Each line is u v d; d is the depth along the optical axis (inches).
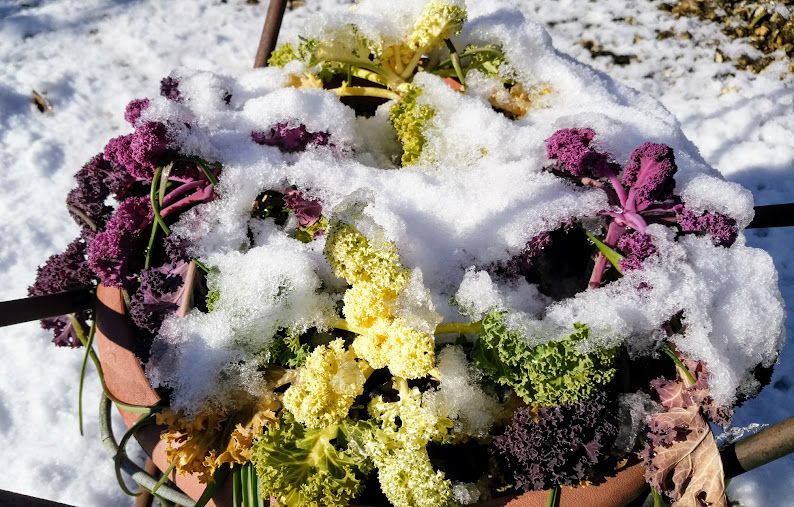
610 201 24.1
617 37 55.8
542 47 30.3
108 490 37.3
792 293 44.0
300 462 20.9
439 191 25.1
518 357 21.2
